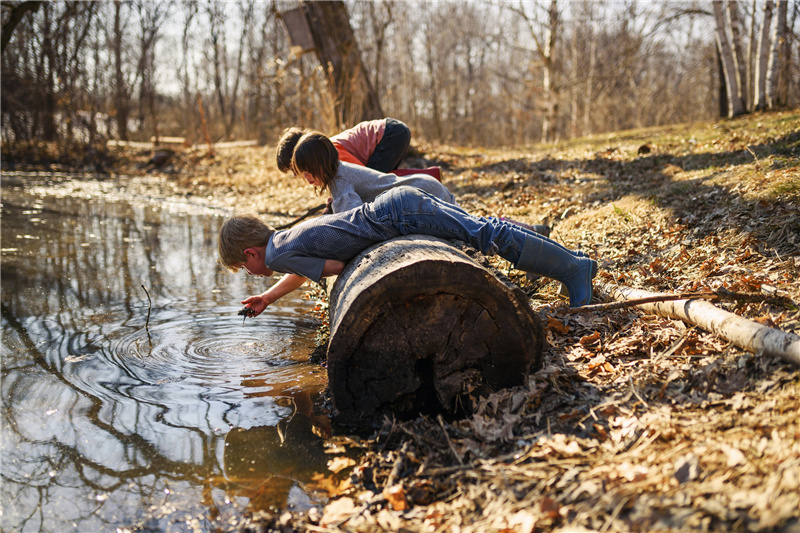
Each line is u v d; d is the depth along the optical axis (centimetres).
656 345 298
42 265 641
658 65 2772
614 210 564
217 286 567
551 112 1970
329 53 1189
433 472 228
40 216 964
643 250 460
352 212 308
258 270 317
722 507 164
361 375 274
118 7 2511
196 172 1488
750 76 1773
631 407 245
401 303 263
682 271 400
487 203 764
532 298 397
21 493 240
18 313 474
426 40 2930
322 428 283
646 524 166
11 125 1861
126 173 1584
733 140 814
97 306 495
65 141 1831
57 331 432
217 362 374
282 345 405
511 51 3322
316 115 1249
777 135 755
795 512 153
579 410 250
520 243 320
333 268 305
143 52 2756
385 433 266
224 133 3077
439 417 256
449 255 269
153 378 349
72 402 318
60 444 276
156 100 3447
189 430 288
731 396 236
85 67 2072
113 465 259
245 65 3725
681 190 566
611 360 293
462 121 2927
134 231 853
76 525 221
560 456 221
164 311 484
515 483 209
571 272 333
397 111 2603
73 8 1956
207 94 3597
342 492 233
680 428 217
